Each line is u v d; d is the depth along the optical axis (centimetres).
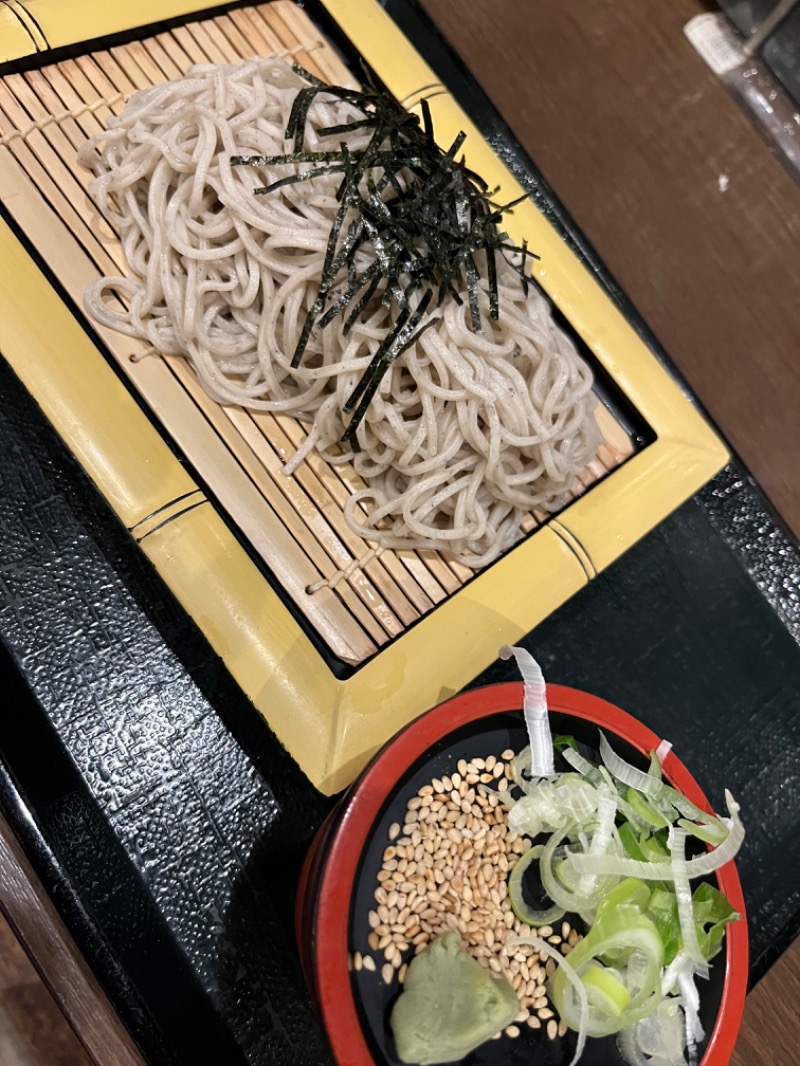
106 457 22
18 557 24
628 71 35
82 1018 21
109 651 24
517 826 21
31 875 22
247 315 26
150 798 24
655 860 21
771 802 29
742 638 30
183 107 25
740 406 33
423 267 23
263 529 24
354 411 25
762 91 35
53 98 25
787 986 28
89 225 25
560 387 26
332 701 22
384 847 20
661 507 27
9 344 22
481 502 27
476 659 24
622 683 28
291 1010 23
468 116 32
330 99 27
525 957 21
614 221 33
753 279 34
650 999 20
